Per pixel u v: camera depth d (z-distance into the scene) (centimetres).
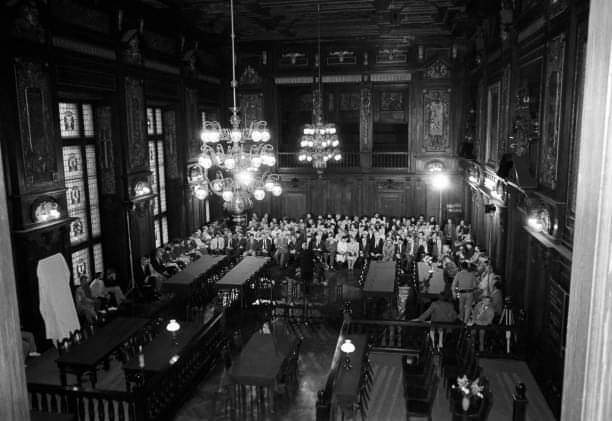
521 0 1357
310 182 2664
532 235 1183
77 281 1578
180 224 2178
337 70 2536
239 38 2439
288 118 2966
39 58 1295
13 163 1212
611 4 164
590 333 177
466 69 2348
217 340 1332
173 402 1056
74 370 1077
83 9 1473
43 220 1298
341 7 1894
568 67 983
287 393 1122
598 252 173
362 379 1020
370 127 2567
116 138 1662
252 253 2084
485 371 1158
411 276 1898
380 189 2608
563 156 1007
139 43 1769
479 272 1582
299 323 1552
